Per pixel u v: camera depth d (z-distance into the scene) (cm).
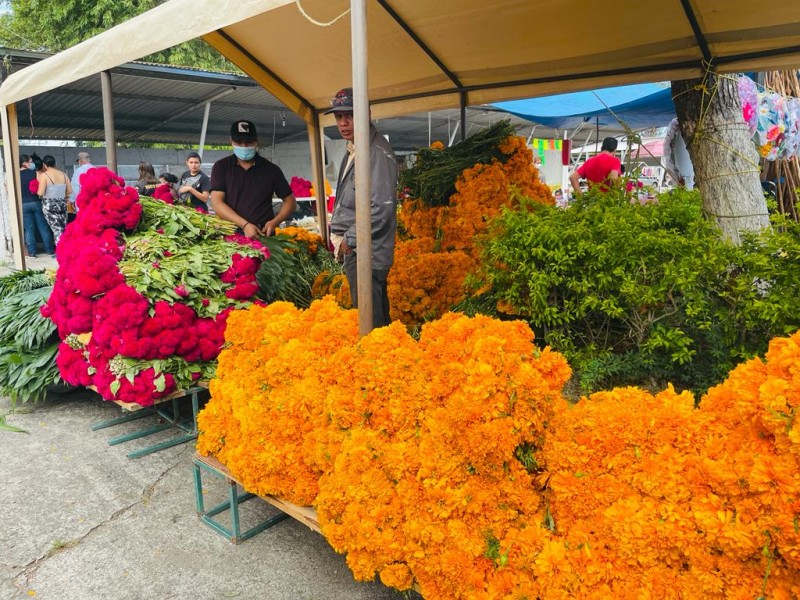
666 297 283
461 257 451
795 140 677
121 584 257
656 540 171
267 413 251
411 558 200
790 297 245
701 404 194
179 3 397
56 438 409
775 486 153
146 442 401
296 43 562
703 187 464
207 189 890
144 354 371
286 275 523
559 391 210
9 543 288
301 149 1557
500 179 489
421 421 217
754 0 367
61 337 431
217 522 304
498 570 190
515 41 498
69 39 2003
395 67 592
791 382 162
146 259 409
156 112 1251
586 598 175
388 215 338
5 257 1165
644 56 469
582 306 281
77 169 1139
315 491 244
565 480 189
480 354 199
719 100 450
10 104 699
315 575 261
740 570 162
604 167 595
